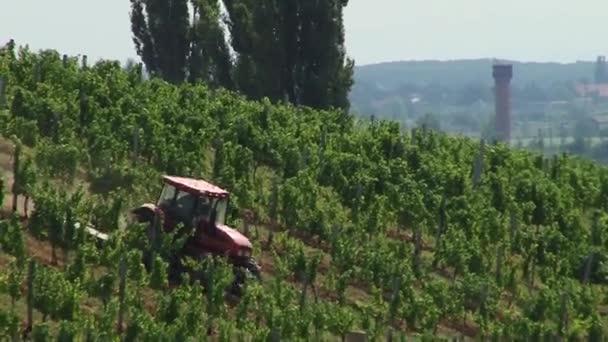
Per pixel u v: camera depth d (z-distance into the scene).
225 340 75.38
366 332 83.56
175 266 84.12
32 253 81.81
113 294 76.81
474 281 97.62
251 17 179.75
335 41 180.62
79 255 76.31
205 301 80.69
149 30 194.75
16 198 86.06
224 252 85.25
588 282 111.75
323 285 93.75
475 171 126.06
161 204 86.62
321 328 82.25
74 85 121.44
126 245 81.81
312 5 178.25
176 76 194.25
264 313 80.06
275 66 179.62
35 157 97.06
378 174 115.75
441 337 92.06
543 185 126.19
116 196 88.06
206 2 188.62
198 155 108.88
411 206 109.19
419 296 93.38
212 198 85.88
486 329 94.31
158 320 75.12
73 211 81.38
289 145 118.38
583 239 120.19
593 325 98.12
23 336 70.44
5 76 117.38
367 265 95.06
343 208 110.81
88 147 104.94
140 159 108.06
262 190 105.00
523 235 112.19
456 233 105.38
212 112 126.88
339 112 140.75
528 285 110.00
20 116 108.62
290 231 102.50
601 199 135.75
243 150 109.12
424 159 127.94
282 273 89.62
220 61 187.62
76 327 68.31
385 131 132.75
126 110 117.94
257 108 131.62
